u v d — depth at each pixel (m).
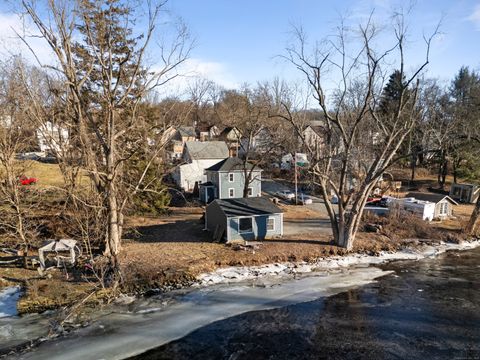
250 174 34.47
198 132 70.31
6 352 13.06
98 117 23.33
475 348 13.29
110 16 20.28
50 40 18.30
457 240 27.31
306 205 38.00
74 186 21.23
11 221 21.62
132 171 29.53
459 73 63.34
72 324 15.07
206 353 13.16
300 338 14.12
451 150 43.31
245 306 16.91
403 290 18.75
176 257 21.59
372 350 13.22
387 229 28.56
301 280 19.95
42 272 18.84
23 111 20.95
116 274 18.11
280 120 39.97
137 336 14.27
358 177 33.62
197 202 39.22
